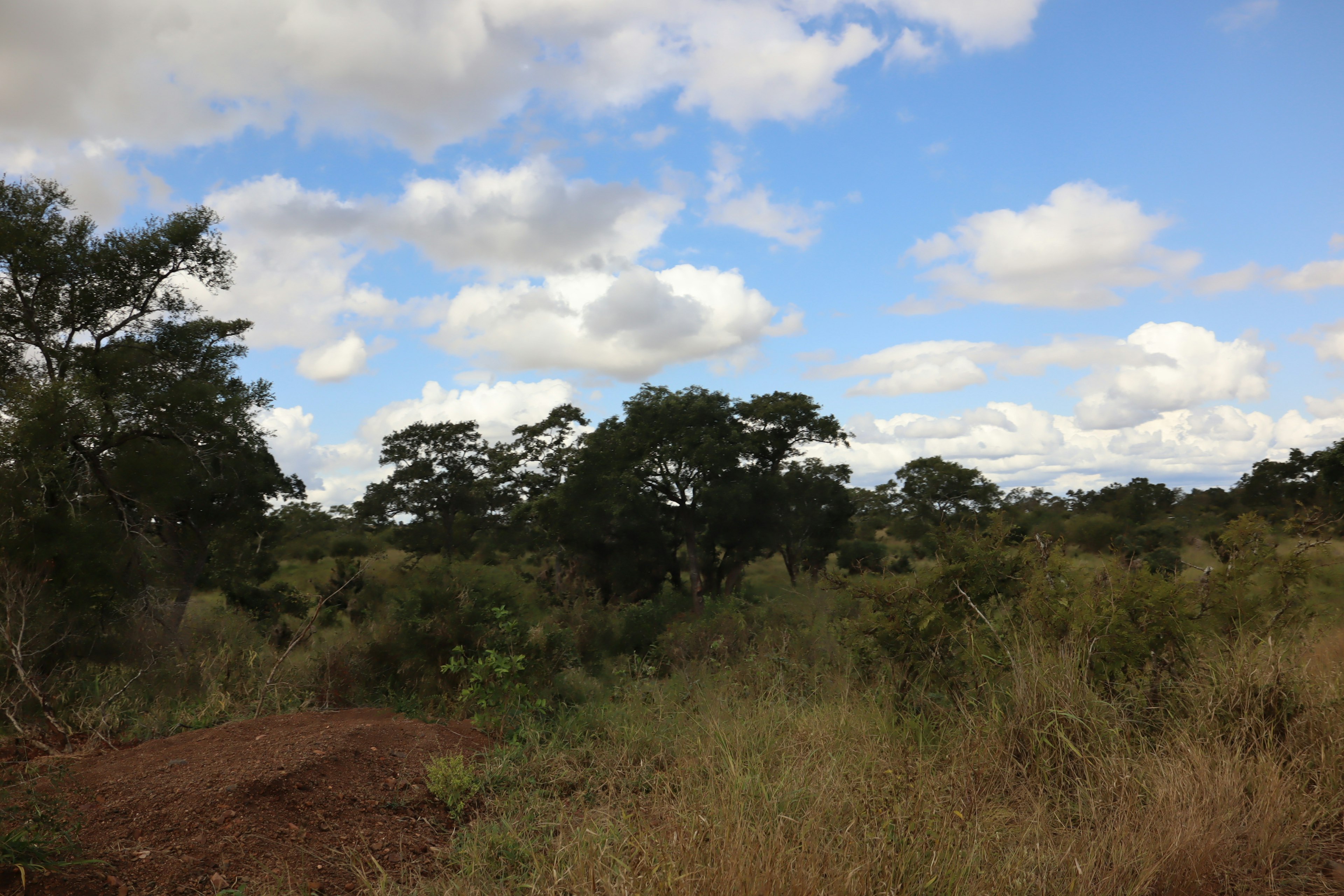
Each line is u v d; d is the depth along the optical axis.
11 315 15.66
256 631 13.57
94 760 5.45
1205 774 4.31
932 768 4.90
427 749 5.99
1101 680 5.57
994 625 6.27
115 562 12.85
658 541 31.44
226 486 19.44
